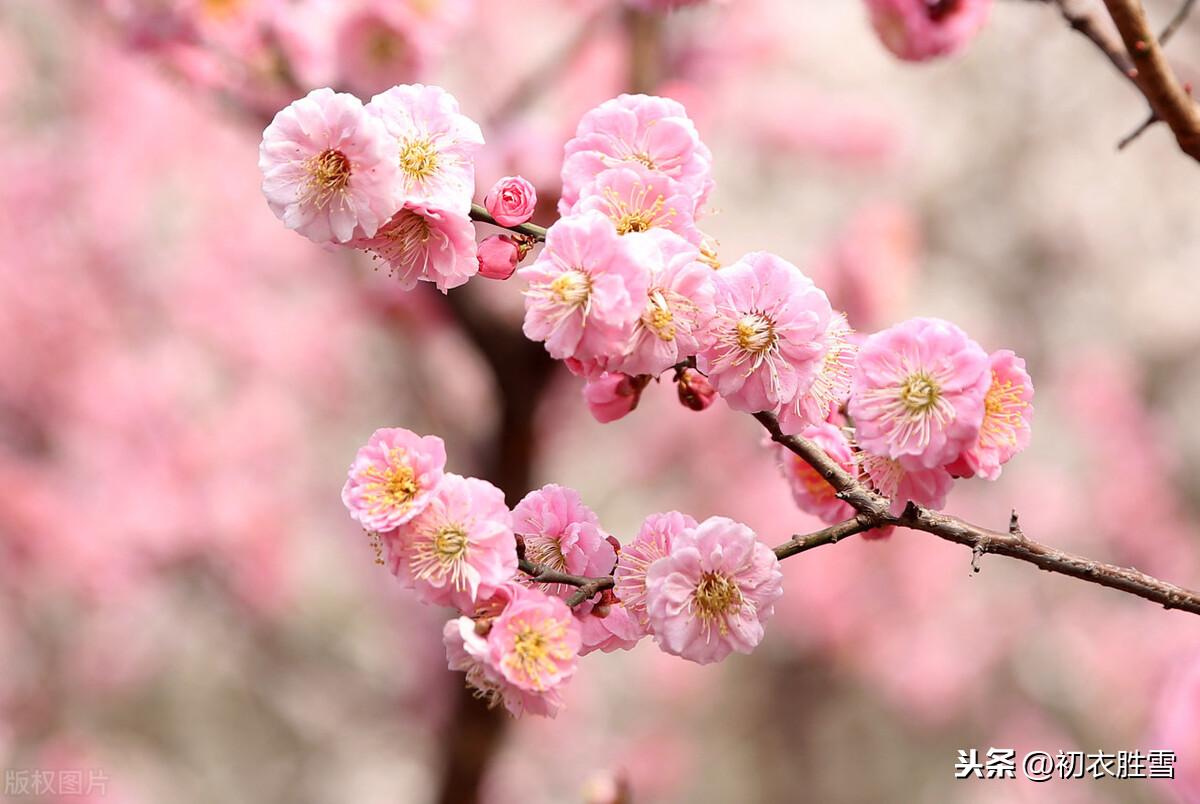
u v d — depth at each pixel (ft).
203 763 25.67
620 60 17.72
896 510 5.39
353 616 25.59
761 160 24.95
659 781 26.55
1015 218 28.14
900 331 5.19
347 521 25.23
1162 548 26.23
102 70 23.38
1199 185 27.96
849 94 25.95
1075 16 7.20
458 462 18.97
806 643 27.40
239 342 24.63
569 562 5.57
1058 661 26.45
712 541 5.20
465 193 5.30
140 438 23.66
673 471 26.20
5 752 23.07
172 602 24.20
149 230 24.32
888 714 28.30
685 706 27.73
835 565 26.84
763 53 19.48
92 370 23.77
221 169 24.31
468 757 16.79
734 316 5.23
